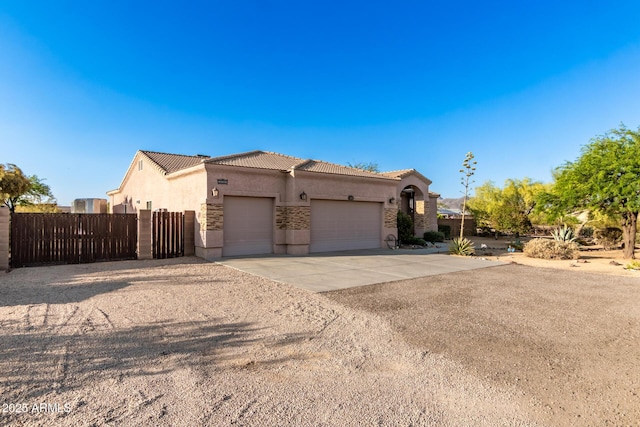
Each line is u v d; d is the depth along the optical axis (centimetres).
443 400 391
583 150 1834
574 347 547
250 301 809
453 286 1002
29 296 827
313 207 1798
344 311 739
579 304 805
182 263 1377
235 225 1595
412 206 2928
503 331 618
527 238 3152
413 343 560
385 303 808
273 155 2009
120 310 717
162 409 364
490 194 3559
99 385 411
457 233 3497
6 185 1655
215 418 350
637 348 545
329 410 368
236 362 482
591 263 1540
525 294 905
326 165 2016
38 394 389
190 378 433
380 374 452
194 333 591
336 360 493
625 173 1617
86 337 563
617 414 367
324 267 1315
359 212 1984
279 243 1698
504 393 408
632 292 932
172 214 1547
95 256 1391
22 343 534
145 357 491
